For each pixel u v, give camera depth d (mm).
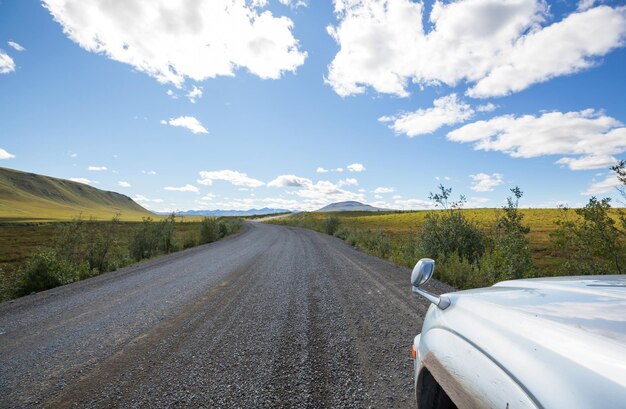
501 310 1362
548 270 9234
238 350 4031
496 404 1050
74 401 2984
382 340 4215
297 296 6742
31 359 3973
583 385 831
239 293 7129
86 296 7492
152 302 6605
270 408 2758
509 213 8469
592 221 7254
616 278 1603
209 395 2994
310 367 3506
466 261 9102
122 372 3535
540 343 1059
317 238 24812
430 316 1802
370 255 14273
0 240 47469
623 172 6469
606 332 984
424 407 1631
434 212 11773
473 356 1258
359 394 2930
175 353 4004
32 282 9617
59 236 13664
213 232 26375
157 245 19297
